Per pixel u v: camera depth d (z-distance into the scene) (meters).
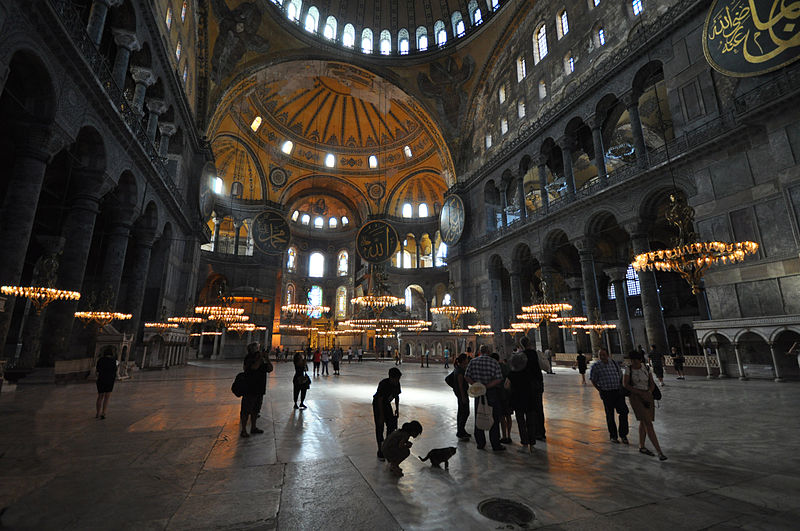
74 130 9.47
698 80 14.50
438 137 31.81
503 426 4.79
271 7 25.78
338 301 41.69
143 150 13.36
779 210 11.74
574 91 19.98
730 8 12.58
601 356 4.87
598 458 3.94
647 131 22.02
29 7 7.41
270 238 24.17
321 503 2.82
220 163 33.75
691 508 2.69
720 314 13.03
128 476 3.37
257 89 31.00
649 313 15.89
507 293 29.28
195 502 2.82
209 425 5.57
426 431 5.29
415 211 40.50
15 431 5.04
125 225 14.02
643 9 17.14
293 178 37.03
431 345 27.03
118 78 12.28
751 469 3.54
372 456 4.06
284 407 7.31
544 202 22.28
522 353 4.68
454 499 2.89
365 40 31.53
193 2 20.16
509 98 26.22
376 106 36.41
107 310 12.97
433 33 31.44
